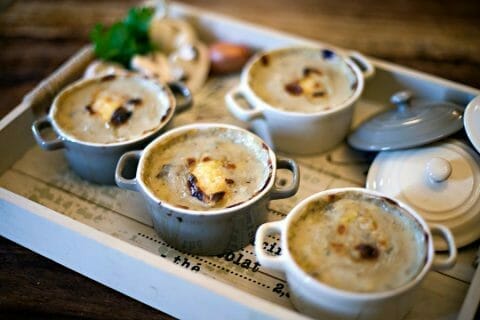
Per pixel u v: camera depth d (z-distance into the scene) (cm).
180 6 68
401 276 41
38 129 52
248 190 47
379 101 61
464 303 42
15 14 74
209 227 45
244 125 59
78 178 55
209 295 42
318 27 73
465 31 73
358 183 54
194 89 62
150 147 49
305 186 54
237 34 66
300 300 42
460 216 48
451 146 50
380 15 76
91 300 47
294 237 43
